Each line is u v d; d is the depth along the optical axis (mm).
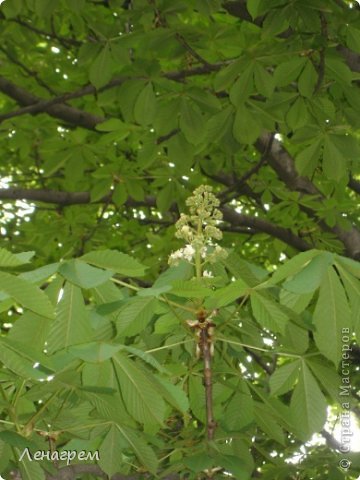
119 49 4324
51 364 2061
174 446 2828
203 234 2570
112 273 2000
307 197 6176
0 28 5949
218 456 2531
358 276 2113
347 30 4125
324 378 2588
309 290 1995
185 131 4504
